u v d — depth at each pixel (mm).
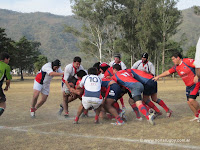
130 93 6488
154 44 48312
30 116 7496
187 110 8039
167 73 6465
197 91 6031
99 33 48312
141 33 46094
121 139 4699
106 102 6234
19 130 5602
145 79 6637
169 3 45500
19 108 9180
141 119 6605
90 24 48281
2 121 6688
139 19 46531
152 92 6719
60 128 5766
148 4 45844
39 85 7270
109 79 6723
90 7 46312
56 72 7281
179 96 12961
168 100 11070
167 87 22672
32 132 5383
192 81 6008
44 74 7273
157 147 4168
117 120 6125
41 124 6270
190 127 5508
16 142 4621
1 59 6391
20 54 62969
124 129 5547
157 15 47062
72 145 4371
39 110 8766
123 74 6395
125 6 48062
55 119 7027
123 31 49688
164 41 46906
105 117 7000
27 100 11984
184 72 6039
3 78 6227
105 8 47219
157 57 51156
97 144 4398
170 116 6965
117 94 6250
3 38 50812
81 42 51312
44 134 5207
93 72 6352
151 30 45656
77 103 10719
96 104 6062
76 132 5352
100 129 5609
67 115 7293
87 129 5641
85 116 7410
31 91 18797
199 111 6152
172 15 46031
